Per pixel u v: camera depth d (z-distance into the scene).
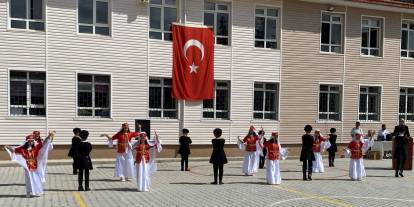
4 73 20.41
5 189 14.19
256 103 25.94
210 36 24.47
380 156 26.98
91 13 22.17
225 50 24.94
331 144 22.88
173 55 23.66
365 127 28.77
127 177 16.53
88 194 13.53
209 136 24.55
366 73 28.78
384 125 27.98
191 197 13.34
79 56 21.77
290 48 26.56
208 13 24.80
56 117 21.33
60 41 21.41
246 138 19.12
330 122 27.73
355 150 17.91
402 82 29.95
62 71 21.45
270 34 26.27
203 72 24.28
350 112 28.34
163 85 23.81
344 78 28.11
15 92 20.73
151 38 23.48
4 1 20.41
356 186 16.23
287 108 26.52
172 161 23.19
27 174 12.94
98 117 22.20
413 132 30.41
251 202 12.72
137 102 23.00
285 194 14.23
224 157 16.27
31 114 21.03
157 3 23.64
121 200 12.66
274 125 26.16
